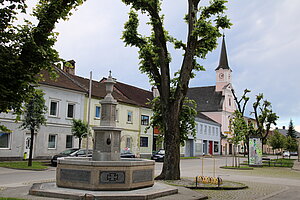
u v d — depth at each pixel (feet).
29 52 21.59
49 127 99.60
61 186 34.27
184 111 59.52
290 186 53.98
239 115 109.91
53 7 23.62
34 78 21.66
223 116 254.68
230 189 45.91
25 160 91.50
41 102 73.67
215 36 51.06
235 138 103.45
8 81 20.49
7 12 21.02
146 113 146.41
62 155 82.74
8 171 64.18
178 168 52.01
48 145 99.45
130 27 55.36
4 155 87.04
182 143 61.00
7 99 20.71
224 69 268.82
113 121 39.09
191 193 37.01
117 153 37.83
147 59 55.72
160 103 57.88
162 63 54.24
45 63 22.24
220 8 51.08
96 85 132.26
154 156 125.80
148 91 177.78
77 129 96.32
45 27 22.85
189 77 53.47
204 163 123.03
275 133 256.52
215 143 232.12
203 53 56.24
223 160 153.69
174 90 57.31
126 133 131.95
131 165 33.50
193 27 53.01
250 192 43.96
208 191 43.42
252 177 69.05
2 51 20.43
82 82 124.98
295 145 260.42
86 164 32.71
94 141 37.63
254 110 150.41
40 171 66.54
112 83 40.06
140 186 34.99
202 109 260.42
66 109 106.01
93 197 29.30
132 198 30.35
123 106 131.34
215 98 263.70
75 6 26.12
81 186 32.73
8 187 40.50
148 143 146.20
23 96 21.44
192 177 62.08
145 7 52.75
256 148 110.52
